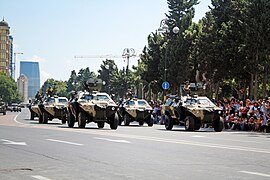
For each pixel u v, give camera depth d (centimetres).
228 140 2014
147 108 3641
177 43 6216
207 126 3412
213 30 4878
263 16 4038
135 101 3728
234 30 4425
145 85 8362
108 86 11944
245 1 4325
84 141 1827
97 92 3055
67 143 1733
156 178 972
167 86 5200
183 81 6184
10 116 5928
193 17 6581
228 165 1173
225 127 3281
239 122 3108
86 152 1432
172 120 2992
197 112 2828
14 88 16650
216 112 2842
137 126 3575
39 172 1044
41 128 2780
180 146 1659
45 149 1514
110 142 1794
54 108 3722
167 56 6400
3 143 1719
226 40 4469
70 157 1307
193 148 1590
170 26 7300
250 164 1195
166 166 1145
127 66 8612
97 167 1120
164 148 1580
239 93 5447
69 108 3094
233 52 4369
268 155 1395
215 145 1720
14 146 1609
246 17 4122
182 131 2805
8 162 1204
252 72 4162
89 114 2895
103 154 1383
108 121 2928
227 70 4559
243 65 4378
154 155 1370
